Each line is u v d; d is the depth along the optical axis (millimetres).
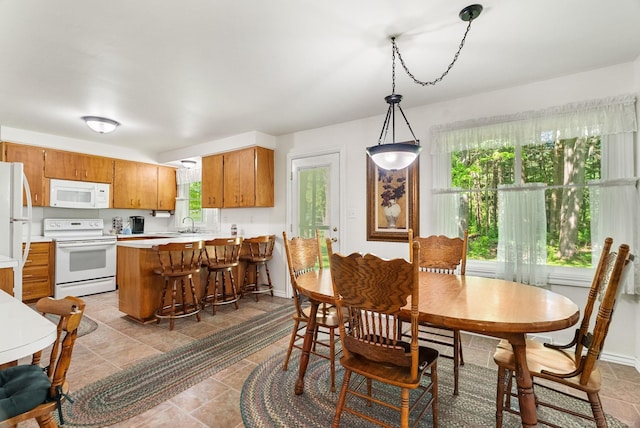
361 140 3771
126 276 3471
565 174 2662
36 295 4117
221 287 4184
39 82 2693
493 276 2902
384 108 3404
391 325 3141
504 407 1687
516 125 2836
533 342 1801
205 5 1738
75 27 1928
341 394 1579
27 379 1241
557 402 1939
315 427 1718
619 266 1278
